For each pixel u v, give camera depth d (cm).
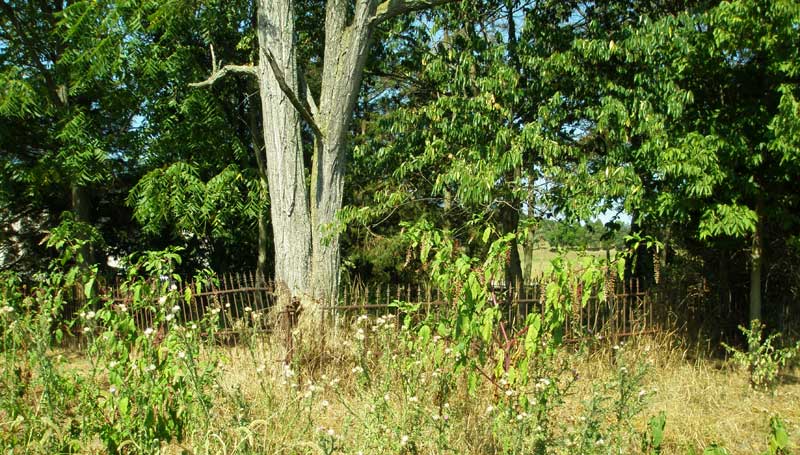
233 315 888
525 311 669
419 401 405
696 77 738
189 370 359
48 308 457
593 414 375
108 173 1086
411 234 417
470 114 838
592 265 388
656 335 763
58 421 382
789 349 664
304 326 646
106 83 1091
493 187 811
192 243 1459
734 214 651
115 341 394
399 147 923
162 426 383
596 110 793
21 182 1152
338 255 830
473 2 938
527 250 1152
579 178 766
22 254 1331
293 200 827
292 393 442
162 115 1142
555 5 955
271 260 1509
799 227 783
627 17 931
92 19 1004
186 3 1059
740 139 655
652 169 718
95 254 1380
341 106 815
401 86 1250
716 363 782
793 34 605
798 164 634
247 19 1247
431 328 459
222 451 343
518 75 847
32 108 1021
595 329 696
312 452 360
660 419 392
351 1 1222
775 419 401
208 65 1309
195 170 1073
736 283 883
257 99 1375
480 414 423
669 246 927
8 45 1091
